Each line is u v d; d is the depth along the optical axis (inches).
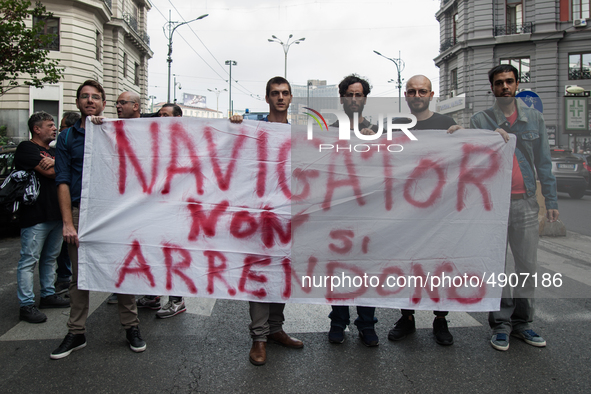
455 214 118.3
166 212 121.7
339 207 119.8
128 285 120.3
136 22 1191.6
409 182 119.3
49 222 144.9
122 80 1082.7
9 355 115.1
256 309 115.2
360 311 123.1
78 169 124.2
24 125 828.0
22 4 386.3
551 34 898.7
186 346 120.6
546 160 123.6
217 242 120.7
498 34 959.6
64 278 170.1
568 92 824.3
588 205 433.1
